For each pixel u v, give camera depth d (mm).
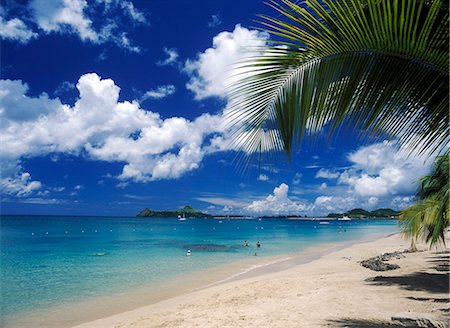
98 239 54875
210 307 10805
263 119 2783
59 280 18609
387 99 2717
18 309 12828
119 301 13836
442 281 12070
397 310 8797
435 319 7449
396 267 16328
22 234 69188
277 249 36219
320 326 7895
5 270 22609
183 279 18516
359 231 86812
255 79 2742
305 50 2719
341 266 19672
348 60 2730
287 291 12242
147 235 67562
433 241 10094
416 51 2592
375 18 2551
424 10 2629
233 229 99812
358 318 8297
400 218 11945
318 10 2662
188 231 84875
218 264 24516
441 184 12438
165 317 10078
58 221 162625
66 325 10789
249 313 9531
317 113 2756
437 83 2645
